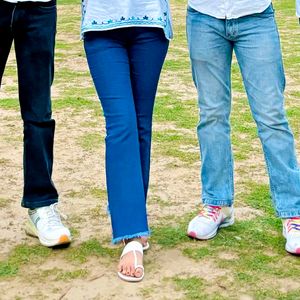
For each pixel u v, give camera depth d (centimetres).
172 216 445
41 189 402
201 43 383
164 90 845
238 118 706
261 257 382
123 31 358
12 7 370
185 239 407
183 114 726
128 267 355
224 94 393
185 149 601
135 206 362
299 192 391
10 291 346
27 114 393
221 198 408
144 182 385
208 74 388
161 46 366
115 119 359
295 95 812
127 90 361
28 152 397
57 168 546
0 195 487
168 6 370
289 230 390
